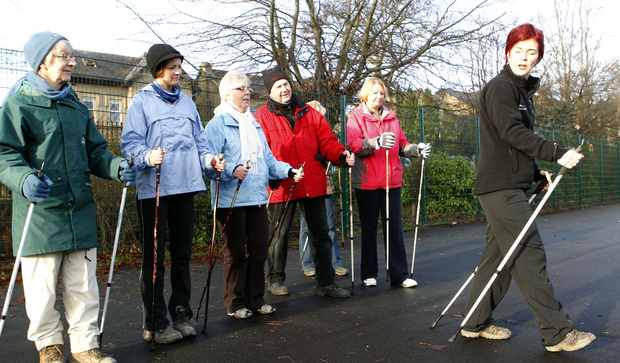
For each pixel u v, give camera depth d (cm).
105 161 335
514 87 340
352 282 518
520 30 338
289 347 359
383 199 542
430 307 457
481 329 369
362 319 423
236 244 427
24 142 302
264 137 453
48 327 314
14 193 305
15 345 373
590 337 324
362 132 527
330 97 1004
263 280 446
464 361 326
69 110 318
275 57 1155
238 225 425
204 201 783
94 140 339
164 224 366
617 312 430
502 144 342
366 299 489
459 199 1145
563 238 916
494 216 345
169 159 365
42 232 302
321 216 498
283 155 482
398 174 541
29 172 282
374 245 543
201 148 389
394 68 1228
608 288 515
